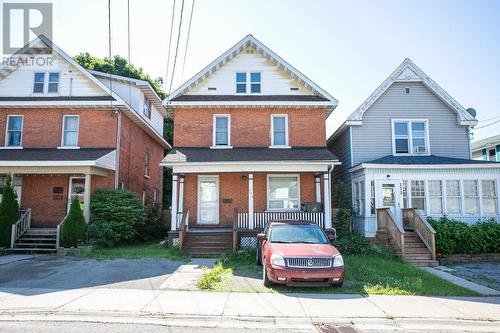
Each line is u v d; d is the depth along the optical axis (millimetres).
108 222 15961
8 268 11062
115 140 18078
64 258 12922
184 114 17875
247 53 18734
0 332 5758
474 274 11406
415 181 16625
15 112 18219
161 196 28062
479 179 16391
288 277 8461
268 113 18000
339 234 15758
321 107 18047
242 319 6621
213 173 17297
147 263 11906
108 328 6043
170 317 6680
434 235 13367
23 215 15812
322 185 17344
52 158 16109
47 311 6820
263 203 17094
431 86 18922
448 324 6582
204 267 11203
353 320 6617
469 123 18750
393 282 9531
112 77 20703
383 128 18875
